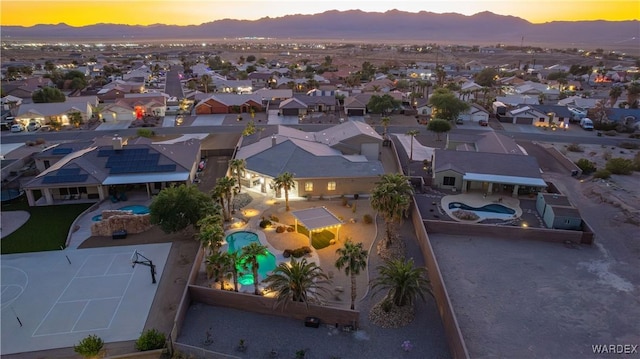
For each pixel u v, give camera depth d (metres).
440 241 52.66
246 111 132.38
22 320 38.78
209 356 33.88
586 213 61.19
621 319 38.62
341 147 79.38
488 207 62.88
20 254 49.62
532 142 99.94
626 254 50.03
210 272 40.03
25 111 111.00
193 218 51.03
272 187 65.19
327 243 51.78
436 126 99.00
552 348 34.97
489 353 34.38
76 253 49.91
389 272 38.72
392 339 36.41
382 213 48.84
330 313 37.72
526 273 45.91
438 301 40.50
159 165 68.00
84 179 63.16
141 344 34.88
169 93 167.62
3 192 67.56
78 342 36.22
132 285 43.91
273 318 39.16
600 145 98.75
